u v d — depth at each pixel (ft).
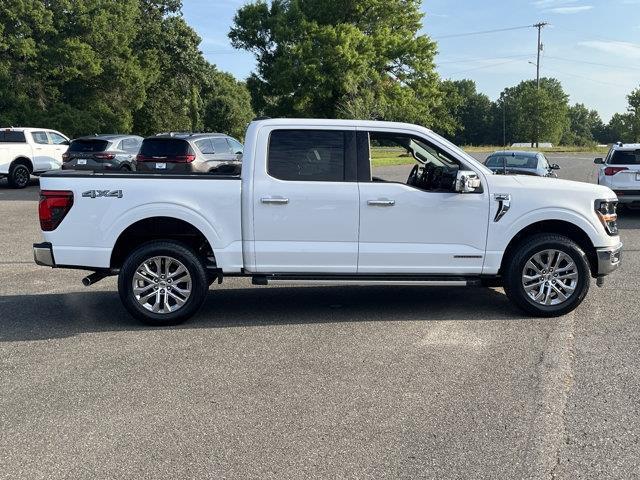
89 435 12.92
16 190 67.15
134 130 156.25
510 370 16.35
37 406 14.38
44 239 20.67
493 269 20.97
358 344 18.62
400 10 155.84
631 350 17.85
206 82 168.66
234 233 20.52
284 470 11.45
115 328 20.52
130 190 20.26
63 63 114.62
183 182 20.36
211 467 11.59
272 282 20.72
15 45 107.34
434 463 11.64
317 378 15.90
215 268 20.81
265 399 14.64
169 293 20.63
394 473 11.30
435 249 20.68
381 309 22.66
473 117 306.55
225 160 53.62
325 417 13.64
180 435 12.88
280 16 148.25
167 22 154.92
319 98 142.51
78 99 124.16
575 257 20.97
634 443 12.35
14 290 26.02
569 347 18.16
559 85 318.04
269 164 20.57
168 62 151.74
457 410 13.93
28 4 108.78
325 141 20.66
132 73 127.75
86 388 15.40
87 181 20.27
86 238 20.38
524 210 20.76
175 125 161.17
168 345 18.70
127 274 20.34
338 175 20.66
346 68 138.31
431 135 21.12
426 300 23.93
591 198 21.17
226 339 19.24
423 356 17.51
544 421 13.34
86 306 23.44
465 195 20.61
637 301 23.41
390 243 20.62
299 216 20.38
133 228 21.06
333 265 20.62
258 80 163.63
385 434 12.82
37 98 116.47
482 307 22.80
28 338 19.47
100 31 121.08
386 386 15.34
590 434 12.74
